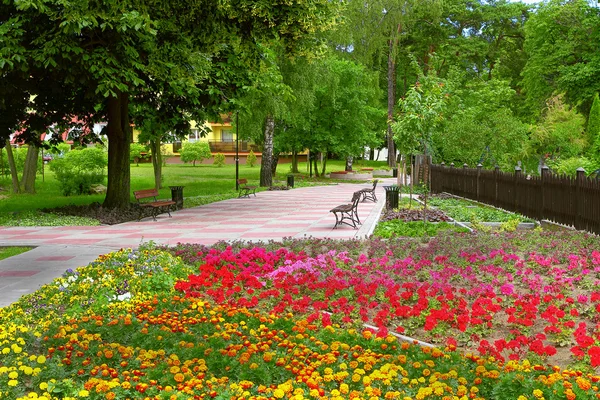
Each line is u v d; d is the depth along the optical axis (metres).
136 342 5.84
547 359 5.60
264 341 5.86
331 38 35.28
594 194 12.25
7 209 21.33
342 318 6.70
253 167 55.31
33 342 5.73
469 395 4.44
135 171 46.38
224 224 16.52
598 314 6.63
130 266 8.57
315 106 39.66
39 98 20.81
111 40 15.77
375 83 46.88
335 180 43.06
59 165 27.72
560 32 43.03
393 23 45.31
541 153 34.34
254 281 8.22
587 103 43.59
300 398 4.30
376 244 11.41
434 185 29.78
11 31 14.59
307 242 11.64
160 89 19.83
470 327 6.36
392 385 4.68
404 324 6.64
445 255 9.95
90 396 4.51
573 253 9.94
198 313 6.89
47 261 11.11
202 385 4.68
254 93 26.05
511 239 11.66
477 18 55.03
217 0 14.39
